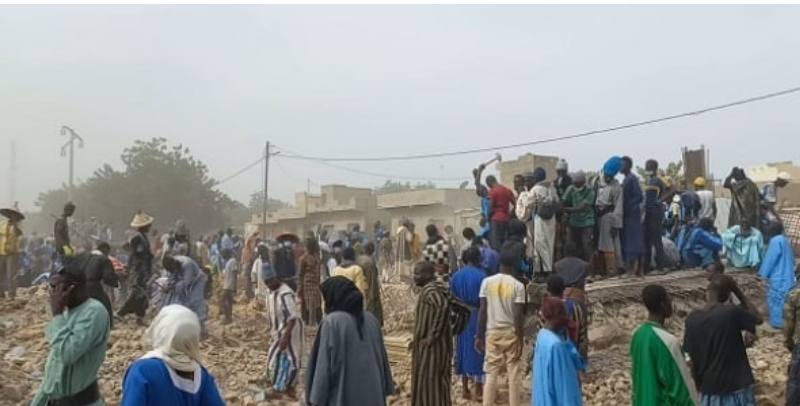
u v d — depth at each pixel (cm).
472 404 888
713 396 586
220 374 1030
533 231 1195
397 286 1841
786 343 718
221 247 2188
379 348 569
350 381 533
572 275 830
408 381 986
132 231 1553
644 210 1340
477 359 897
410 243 2108
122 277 1450
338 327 537
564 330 571
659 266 1362
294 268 1611
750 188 1468
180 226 1564
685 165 2111
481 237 1260
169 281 1262
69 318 451
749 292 1357
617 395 905
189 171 5791
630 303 1209
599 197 1279
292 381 912
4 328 1345
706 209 1501
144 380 356
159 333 376
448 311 689
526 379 993
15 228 1608
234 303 1859
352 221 4547
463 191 4050
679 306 1224
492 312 812
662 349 530
